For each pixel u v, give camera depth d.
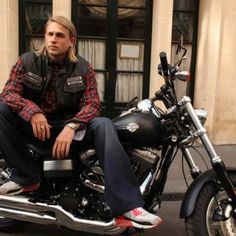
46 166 3.33
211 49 7.42
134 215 3.08
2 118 3.28
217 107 7.43
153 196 3.30
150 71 7.82
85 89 3.44
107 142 3.14
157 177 3.31
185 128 3.26
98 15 7.67
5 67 6.95
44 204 3.31
